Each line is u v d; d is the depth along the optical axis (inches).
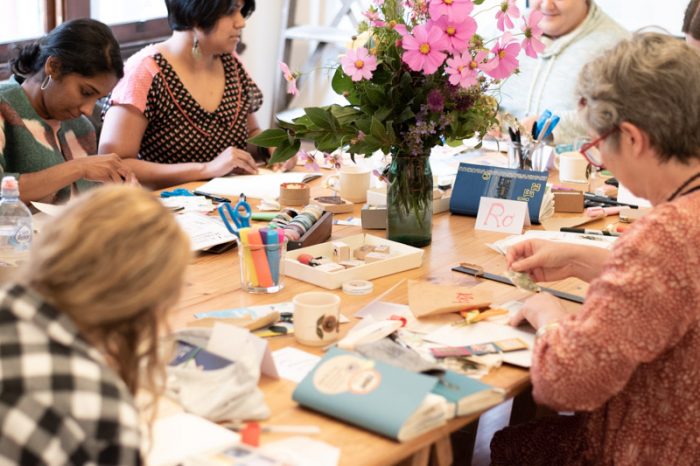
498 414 106.7
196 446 45.1
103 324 38.4
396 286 72.1
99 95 97.6
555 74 149.3
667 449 53.0
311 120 77.6
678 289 49.4
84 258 37.4
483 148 129.8
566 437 63.0
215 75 125.0
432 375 53.8
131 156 118.0
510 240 85.1
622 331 49.2
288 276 73.9
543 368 51.5
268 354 53.4
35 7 149.8
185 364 52.6
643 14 179.9
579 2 146.8
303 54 206.8
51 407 36.6
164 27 179.8
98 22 96.3
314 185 107.0
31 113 97.1
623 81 52.8
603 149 55.9
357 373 51.4
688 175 53.4
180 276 39.1
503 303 68.6
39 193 93.4
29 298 38.0
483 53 77.2
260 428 48.2
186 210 92.2
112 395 37.9
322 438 47.6
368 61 73.7
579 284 74.4
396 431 47.1
